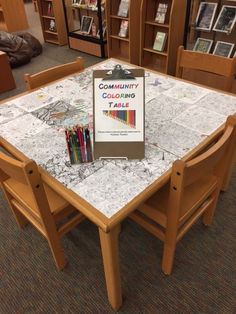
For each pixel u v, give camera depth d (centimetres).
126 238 156
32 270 143
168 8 277
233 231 156
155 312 125
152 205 120
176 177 92
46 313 127
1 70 298
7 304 130
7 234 161
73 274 141
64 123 125
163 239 125
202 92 144
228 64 159
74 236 158
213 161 99
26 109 137
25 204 124
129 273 139
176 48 288
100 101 98
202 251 147
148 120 124
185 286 133
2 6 471
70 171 98
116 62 182
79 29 415
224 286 132
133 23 291
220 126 118
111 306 127
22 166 90
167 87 150
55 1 395
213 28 257
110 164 101
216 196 140
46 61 387
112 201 86
